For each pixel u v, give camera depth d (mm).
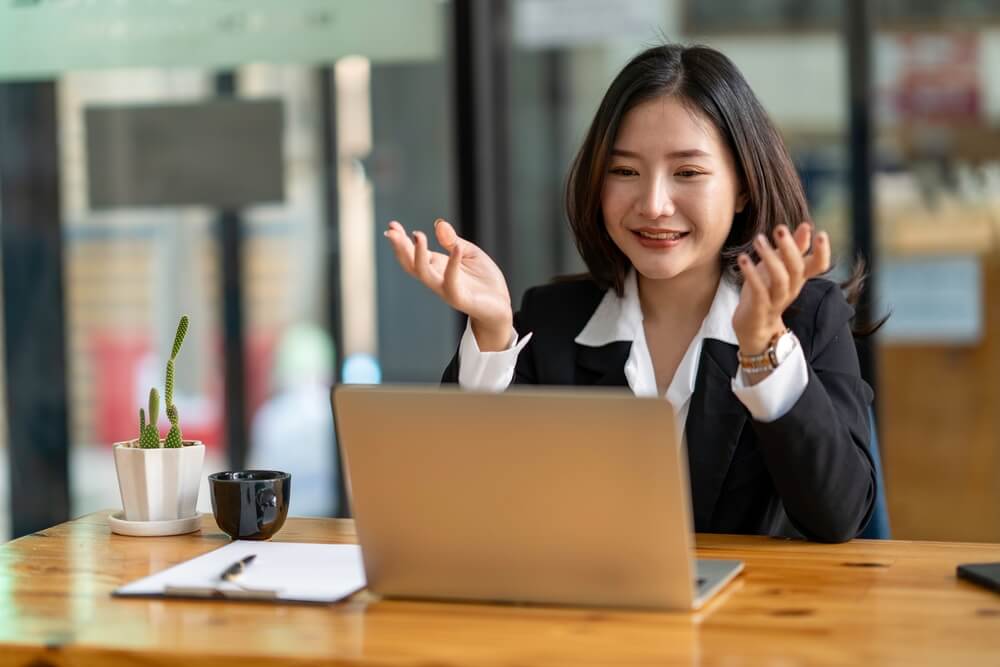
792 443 2834
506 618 2387
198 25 5840
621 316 3527
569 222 3539
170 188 5953
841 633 2252
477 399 2402
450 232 3158
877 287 5816
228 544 2951
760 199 3369
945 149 5738
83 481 6152
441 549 2486
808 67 5723
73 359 6113
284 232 5902
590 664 2121
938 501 5977
